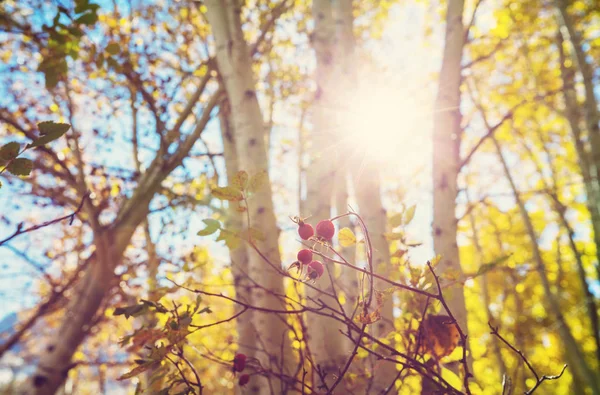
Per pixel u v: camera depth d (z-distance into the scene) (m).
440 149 2.97
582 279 7.32
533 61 8.74
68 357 2.47
